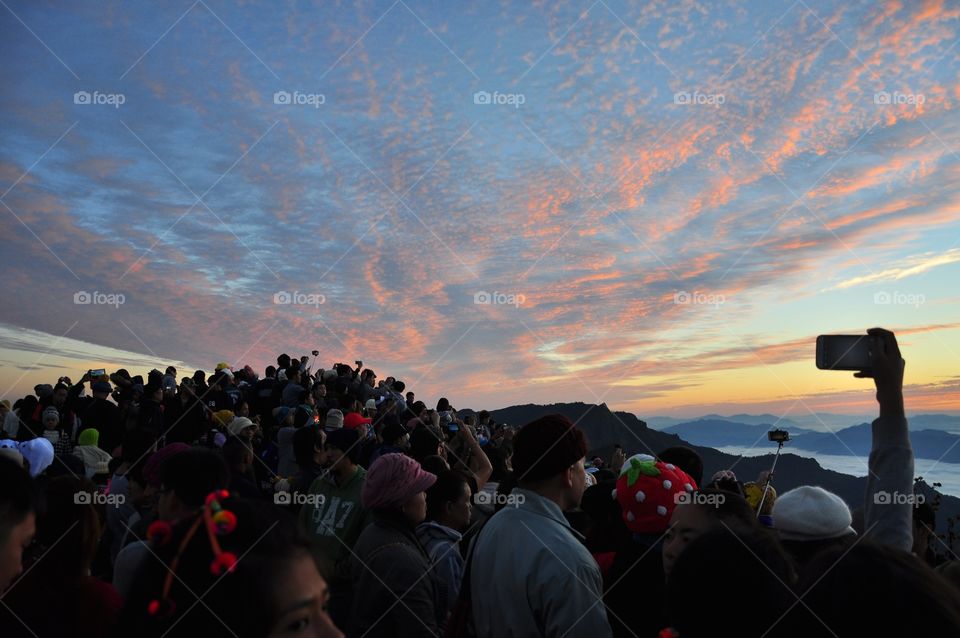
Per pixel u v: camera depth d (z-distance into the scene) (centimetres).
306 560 101
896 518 159
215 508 98
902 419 165
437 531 359
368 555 299
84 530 196
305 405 934
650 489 260
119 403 1184
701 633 121
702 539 129
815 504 234
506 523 250
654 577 257
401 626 283
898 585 96
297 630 98
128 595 98
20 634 181
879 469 164
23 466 162
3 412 969
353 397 1233
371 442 760
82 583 194
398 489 312
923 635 92
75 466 507
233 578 94
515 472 260
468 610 266
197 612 93
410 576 290
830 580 102
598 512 328
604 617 234
